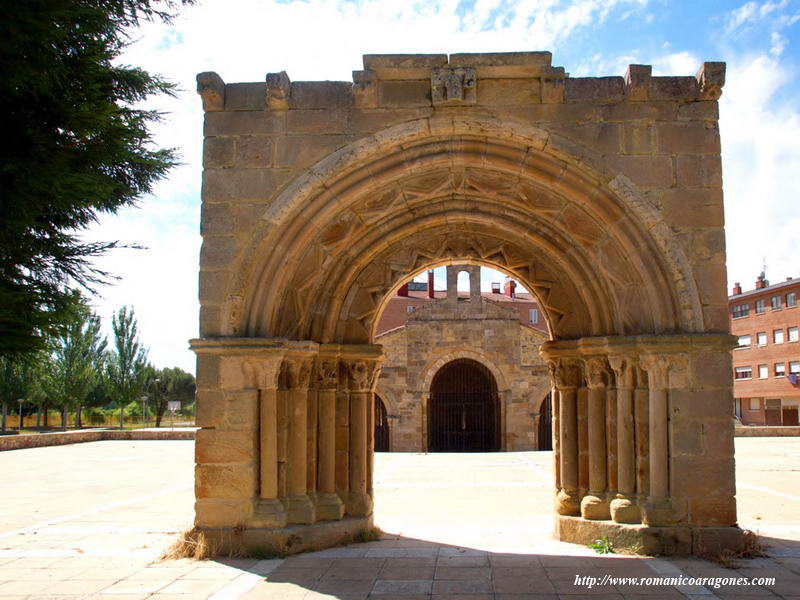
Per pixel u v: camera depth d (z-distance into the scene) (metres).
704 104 9.28
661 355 8.91
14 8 4.96
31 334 5.97
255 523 8.93
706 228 9.09
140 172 7.54
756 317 50.09
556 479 11.00
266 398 9.13
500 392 33.81
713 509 8.83
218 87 9.41
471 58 9.27
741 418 51.31
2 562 8.64
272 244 9.29
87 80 6.00
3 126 5.70
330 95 9.49
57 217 6.82
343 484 10.69
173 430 35.19
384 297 11.35
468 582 7.62
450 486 16.94
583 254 10.27
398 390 34.03
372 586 7.49
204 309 9.25
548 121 9.27
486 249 11.27
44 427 54.81
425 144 9.45
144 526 11.38
